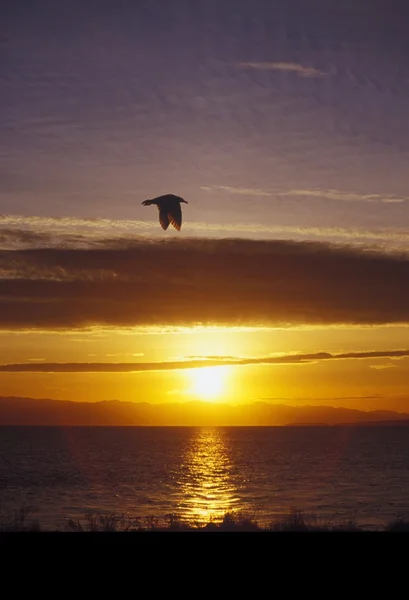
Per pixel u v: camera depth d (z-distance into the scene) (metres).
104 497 43.47
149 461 83.25
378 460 85.38
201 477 59.78
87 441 164.12
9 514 34.06
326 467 72.94
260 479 57.97
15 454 98.25
